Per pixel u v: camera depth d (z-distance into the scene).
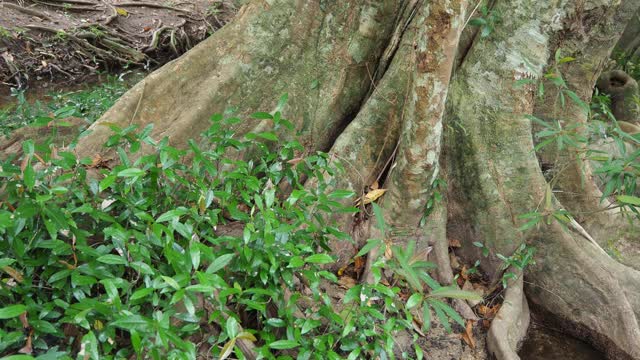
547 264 3.95
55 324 2.35
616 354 3.77
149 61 9.72
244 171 3.13
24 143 2.58
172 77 4.02
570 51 4.00
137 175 2.59
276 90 4.25
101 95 6.34
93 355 2.01
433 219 3.96
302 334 2.79
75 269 2.42
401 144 3.69
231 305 2.92
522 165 3.92
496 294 4.01
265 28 4.19
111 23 9.84
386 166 4.14
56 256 2.46
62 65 8.77
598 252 3.91
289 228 2.72
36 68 8.49
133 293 2.38
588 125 3.93
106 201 2.81
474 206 4.07
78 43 8.99
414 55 3.60
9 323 2.23
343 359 2.64
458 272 4.14
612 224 4.47
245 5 4.33
